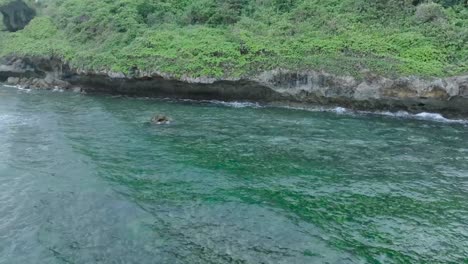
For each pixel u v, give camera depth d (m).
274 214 10.19
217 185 11.99
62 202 10.98
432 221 9.89
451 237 9.17
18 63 35.03
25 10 42.75
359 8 25.84
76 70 29.64
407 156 14.52
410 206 10.66
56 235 9.38
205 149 15.35
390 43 22.73
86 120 20.28
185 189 11.73
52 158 14.49
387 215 10.17
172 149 15.38
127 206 10.68
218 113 21.66
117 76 27.08
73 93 30.08
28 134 17.72
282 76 22.92
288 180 12.34
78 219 10.07
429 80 19.83
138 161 14.07
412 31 23.22
